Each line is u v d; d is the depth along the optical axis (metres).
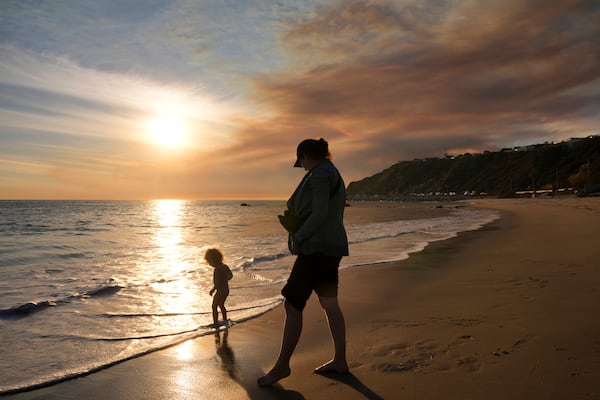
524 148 176.75
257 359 3.59
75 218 43.59
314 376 3.06
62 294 6.63
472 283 6.60
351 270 8.65
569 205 49.81
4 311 5.33
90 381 3.15
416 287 6.62
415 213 58.59
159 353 3.81
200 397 2.80
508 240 13.71
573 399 2.44
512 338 3.61
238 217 53.12
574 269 7.25
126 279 8.17
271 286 7.22
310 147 3.12
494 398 2.52
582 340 3.43
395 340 3.79
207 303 6.02
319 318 4.90
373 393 2.70
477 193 165.50
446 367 3.05
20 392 2.97
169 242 17.83
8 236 21.23
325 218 2.88
